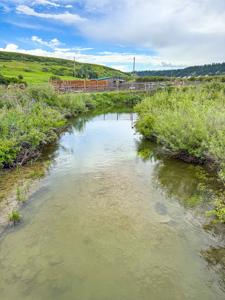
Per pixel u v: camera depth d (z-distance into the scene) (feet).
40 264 13.38
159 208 18.89
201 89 55.47
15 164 27.07
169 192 21.43
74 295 11.53
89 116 68.13
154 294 11.57
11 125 29.81
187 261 13.52
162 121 31.73
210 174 24.59
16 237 15.57
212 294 11.57
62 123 45.83
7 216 17.69
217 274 12.69
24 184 22.72
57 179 24.38
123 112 76.79
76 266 13.23
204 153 25.05
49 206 19.22
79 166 28.19
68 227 16.60
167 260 13.61
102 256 13.94
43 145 35.78
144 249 14.46
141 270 12.94
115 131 48.62
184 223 16.88
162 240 15.19
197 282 12.23
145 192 21.54
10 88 53.93
